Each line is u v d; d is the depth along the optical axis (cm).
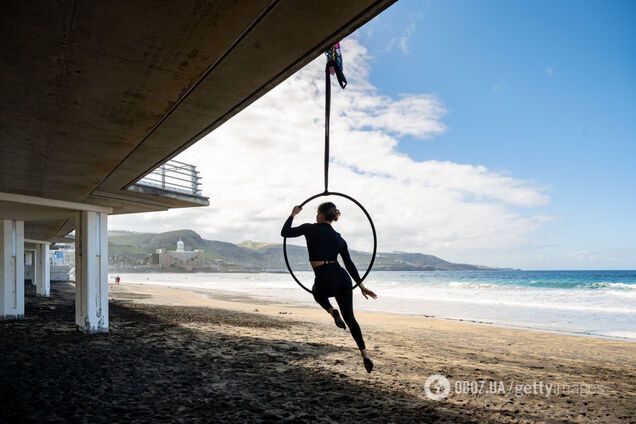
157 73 585
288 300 3778
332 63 552
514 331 1806
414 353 1203
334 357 1077
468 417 653
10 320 1560
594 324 2128
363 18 479
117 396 678
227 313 2244
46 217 1523
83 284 1334
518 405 732
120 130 773
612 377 990
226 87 628
